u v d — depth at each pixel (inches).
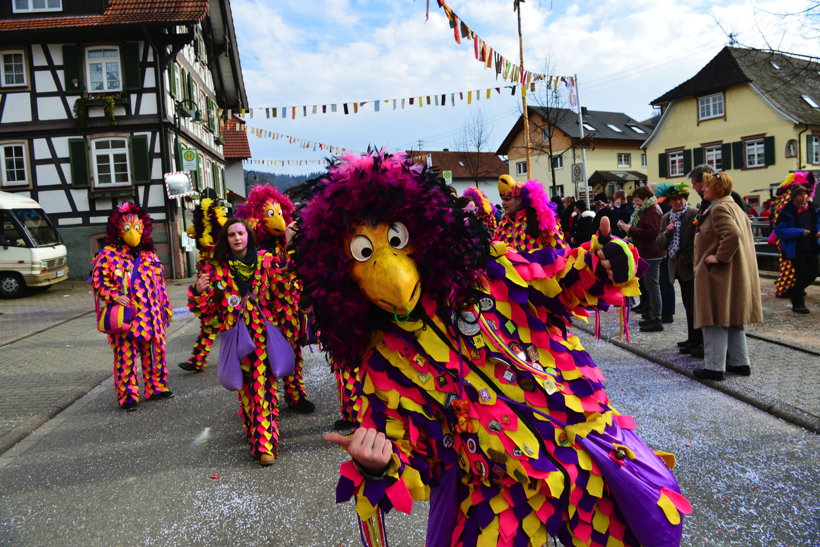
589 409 64.9
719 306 184.1
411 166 62.2
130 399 210.2
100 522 126.5
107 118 732.0
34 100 732.7
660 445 144.8
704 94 1172.5
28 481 152.1
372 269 57.7
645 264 62.3
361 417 63.5
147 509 131.3
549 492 60.9
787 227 300.4
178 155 741.9
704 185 195.5
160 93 738.2
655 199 273.3
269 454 151.4
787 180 337.4
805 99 1097.4
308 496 133.0
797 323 274.2
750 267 185.9
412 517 121.5
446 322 63.4
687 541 103.7
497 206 436.1
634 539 63.5
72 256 748.0
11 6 733.9
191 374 260.5
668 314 293.1
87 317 449.7
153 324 216.8
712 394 180.9
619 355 237.1
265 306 154.3
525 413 62.9
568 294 66.1
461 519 66.3
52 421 204.4
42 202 744.3
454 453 65.4
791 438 145.0
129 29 715.4
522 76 542.3
